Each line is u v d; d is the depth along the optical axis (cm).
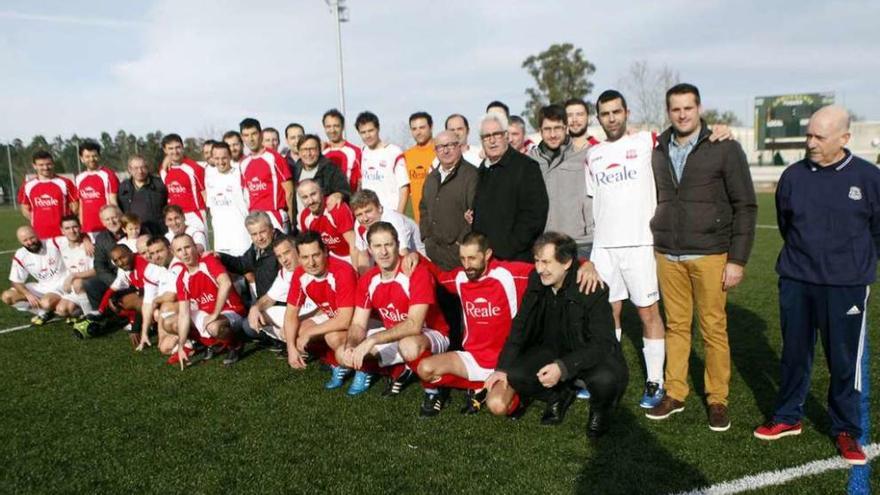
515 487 308
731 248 360
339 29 2314
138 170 746
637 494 297
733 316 645
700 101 361
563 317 380
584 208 470
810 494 290
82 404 443
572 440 362
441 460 340
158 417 414
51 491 319
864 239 322
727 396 407
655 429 374
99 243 669
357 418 406
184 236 521
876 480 303
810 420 378
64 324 707
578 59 4050
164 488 318
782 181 345
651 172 398
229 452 357
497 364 391
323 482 319
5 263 1271
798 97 4009
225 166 713
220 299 525
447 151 464
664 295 394
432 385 411
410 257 437
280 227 699
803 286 340
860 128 4259
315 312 527
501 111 600
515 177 442
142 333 591
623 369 366
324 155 725
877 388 417
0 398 460
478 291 414
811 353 347
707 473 315
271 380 490
